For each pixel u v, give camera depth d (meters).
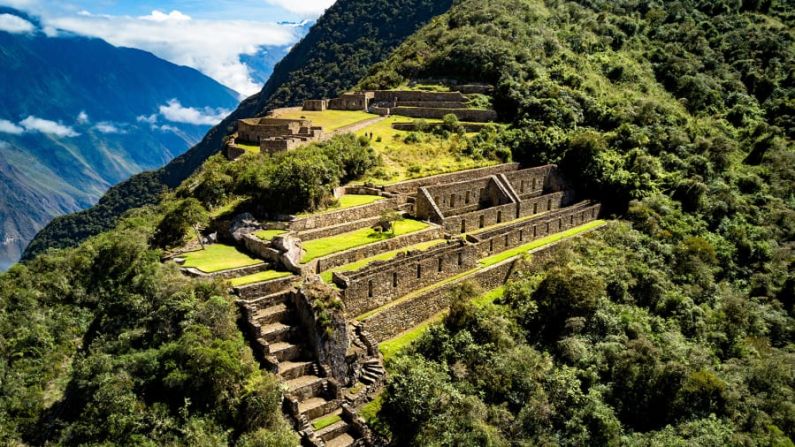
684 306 69.81
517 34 151.75
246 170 70.38
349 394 44.91
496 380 50.03
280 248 55.06
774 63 152.12
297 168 67.31
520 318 59.91
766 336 73.81
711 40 165.00
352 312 51.94
